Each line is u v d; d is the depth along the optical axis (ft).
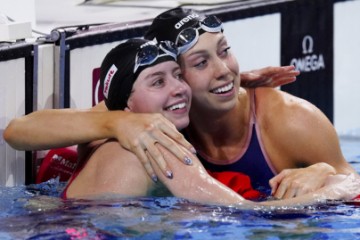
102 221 34.63
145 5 59.57
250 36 56.54
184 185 36.73
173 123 38.45
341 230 33.99
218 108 40.11
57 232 33.55
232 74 40.04
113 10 58.08
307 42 60.03
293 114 41.57
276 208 36.50
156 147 36.68
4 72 44.70
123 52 38.63
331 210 36.32
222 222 34.63
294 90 58.70
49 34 48.52
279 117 41.70
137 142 36.78
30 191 42.63
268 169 41.96
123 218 34.94
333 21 61.57
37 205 37.88
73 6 60.34
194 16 40.06
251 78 43.29
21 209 37.42
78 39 47.62
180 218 34.94
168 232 33.45
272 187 38.93
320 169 39.27
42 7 59.93
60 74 47.01
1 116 44.91
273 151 41.83
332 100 62.03
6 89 44.93
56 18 56.18
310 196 37.52
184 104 38.52
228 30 54.90
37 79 46.24
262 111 42.29
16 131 40.70
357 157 53.16
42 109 45.78
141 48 38.22
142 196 37.47
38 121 40.37
